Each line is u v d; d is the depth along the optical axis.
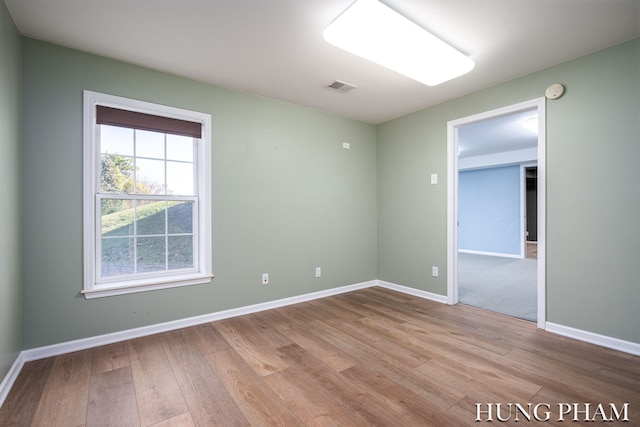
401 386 1.85
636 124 2.21
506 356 2.21
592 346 2.36
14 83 1.98
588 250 2.43
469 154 7.09
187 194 2.92
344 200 4.00
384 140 4.23
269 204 3.33
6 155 1.83
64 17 1.95
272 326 2.82
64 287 2.29
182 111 2.79
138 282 2.59
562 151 2.56
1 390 1.71
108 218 2.56
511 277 4.86
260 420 1.57
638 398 1.71
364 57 2.30
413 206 3.85
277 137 3.39
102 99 2.43
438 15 1.93
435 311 3.22
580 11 1.89
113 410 1.64
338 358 2.21
